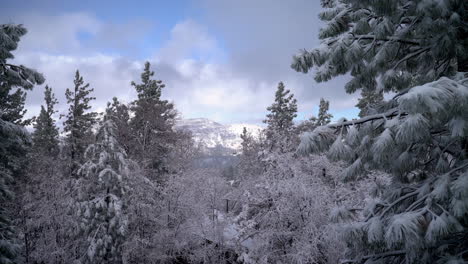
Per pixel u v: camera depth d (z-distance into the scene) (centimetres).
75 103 2894
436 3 433
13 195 1426
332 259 1241
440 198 414
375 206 507
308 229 1309
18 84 1121
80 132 2798
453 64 602
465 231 421
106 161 1609
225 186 2227
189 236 2077
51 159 2338
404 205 505
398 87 602
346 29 564
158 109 2748
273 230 1365
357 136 486
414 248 366
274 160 1559
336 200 1410
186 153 2920
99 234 1510
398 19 495
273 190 1425
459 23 439
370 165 542
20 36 1056
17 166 2069
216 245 1970
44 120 3128
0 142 1293
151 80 2948
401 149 507
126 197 1798
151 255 1919
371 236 413
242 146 3141
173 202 2134
